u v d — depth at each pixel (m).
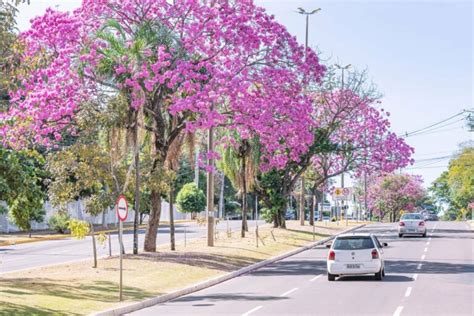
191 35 29.47
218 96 28.94
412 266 28.33
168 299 19.94
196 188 84.75
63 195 26.97
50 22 29.12
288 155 45.16
